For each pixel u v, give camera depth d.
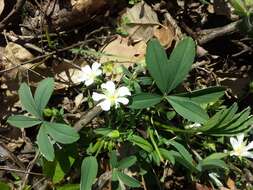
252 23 0.18
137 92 0.17
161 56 0.16
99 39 0.20
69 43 0.20
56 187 0.17
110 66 0.19
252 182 0.18
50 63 0.20
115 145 0.17
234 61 0.20
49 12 0.20
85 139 0.18
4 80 0.19
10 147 0.19
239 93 0.20
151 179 0.18
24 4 0.20
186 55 0.16
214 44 0.21
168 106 0.18
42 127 0.16
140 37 0.20
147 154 0.17
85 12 0.20
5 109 0.19
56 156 0.17
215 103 0.18
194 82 0.20
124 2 0.21
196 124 0.18
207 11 0.21
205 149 0.19
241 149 0.17
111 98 0.16
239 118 0.17
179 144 0.17
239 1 0.18
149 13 0.20
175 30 0.20
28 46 0.20
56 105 0.19
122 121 0.18
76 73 0.20
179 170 0.19
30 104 0.16
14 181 0.18
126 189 0.18
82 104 0.19
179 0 0.21
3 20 0.20
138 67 0.18
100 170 0.18
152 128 0.18
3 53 0.20
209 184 0.18
